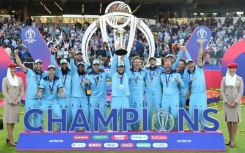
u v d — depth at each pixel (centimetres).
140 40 2936
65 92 1085
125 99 1066
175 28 3566
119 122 1086
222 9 4325
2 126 1270
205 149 1012
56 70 1094
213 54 2691
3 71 1769
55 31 3378
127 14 1639
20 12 4191
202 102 1073
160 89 1102
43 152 1016
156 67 1114
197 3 4244
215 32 3428
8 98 1048
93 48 2603
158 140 1020
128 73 1081
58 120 1036
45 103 1080
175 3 4178
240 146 1076
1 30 3312
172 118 1055
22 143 1027
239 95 1038
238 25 3544
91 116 1094
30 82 1088
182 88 1101
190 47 1695
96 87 1089
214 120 1027
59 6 4356
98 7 4391
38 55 1708
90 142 1023
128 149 1017
